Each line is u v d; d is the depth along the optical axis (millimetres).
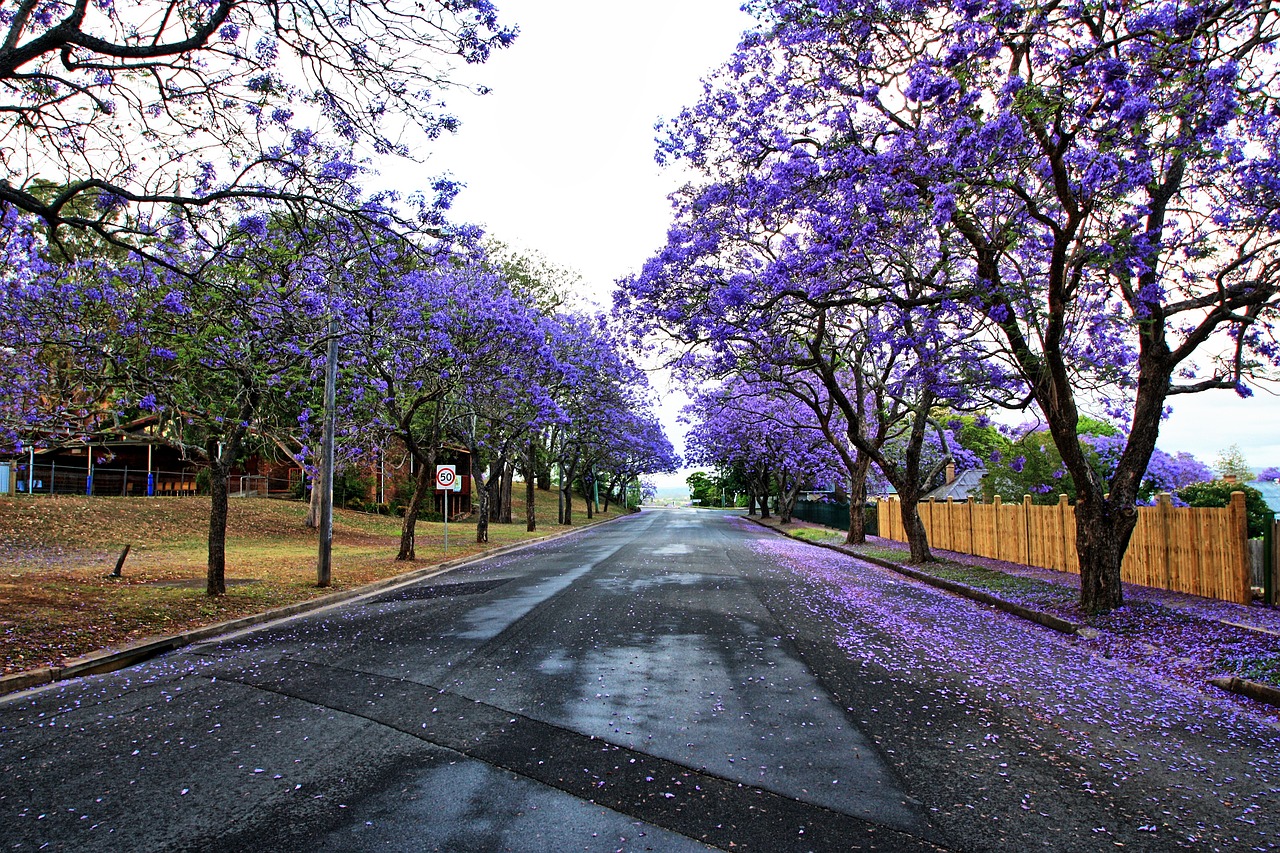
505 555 21578
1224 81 6926
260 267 10289
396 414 17953
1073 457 9695
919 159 8688
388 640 8281
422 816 3637
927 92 7938
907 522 17531
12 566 14156
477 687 6129
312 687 6195
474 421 25750
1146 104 7016
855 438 17672
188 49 6840
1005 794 3955
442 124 8312
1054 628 9477
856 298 11391
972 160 8328
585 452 43188
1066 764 4422
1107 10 7789
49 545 17516
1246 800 3918
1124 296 9547
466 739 4812
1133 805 3834
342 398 16984
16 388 10930
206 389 12750
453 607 10844
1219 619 8711
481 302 18219
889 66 9664
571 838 3398
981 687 6207
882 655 7410
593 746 4680
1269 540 9750
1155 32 7160
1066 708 5617
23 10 6184
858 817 3648
